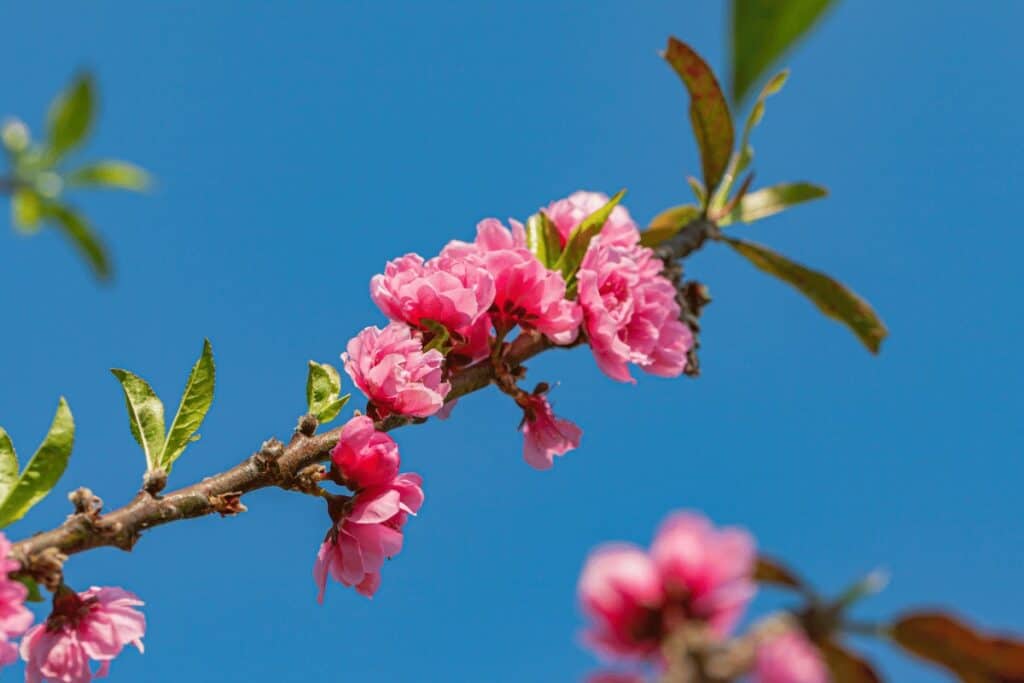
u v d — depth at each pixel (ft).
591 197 3.37
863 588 2.37
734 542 2.46
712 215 3.51
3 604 2.84
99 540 2.94
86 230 2.75
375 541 3.06
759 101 3.52
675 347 3.23
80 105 2.74
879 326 3.46
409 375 3.10
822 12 1.23
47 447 2.98
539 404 3.22
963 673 2.49
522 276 3.17
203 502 3.00
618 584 2.49
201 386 3.10
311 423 3.08
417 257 3.20
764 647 2.22
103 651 2.97
